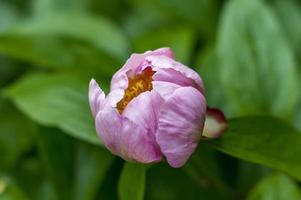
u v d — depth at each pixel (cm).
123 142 74
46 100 89
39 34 98
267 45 89
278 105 88
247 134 79
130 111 73
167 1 102
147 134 73
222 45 89
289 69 88
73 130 87
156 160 75
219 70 90
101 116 73
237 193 90
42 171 94
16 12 110
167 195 92
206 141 79
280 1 100
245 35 89
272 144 79
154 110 73
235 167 92
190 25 101
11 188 88
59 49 96
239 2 90
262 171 91
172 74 74
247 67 88
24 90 90
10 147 97
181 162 75
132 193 78
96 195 92
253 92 88
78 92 90
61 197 90
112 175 92
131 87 76
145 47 96
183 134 74
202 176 86
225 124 78
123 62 98
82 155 90
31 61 100
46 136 91
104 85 90
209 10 101
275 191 83
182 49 96
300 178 80
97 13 106
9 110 99
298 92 91
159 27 102
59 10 104
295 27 99
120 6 107
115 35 99
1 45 95
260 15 90
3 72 106
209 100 92
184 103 73
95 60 95
